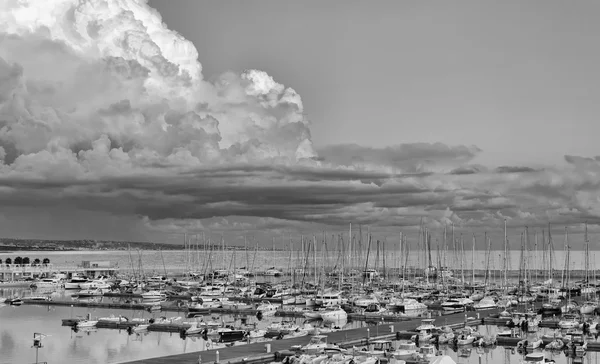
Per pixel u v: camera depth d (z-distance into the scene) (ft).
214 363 283.18
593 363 318.65
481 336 364.99
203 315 515.09
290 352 307.99
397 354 308.40
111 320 438.40
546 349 350.02
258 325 438.81
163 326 419.54
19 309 558.15
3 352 345.92
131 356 333.21
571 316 464.65
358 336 362.53
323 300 557.33
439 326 402.31
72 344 369.50
